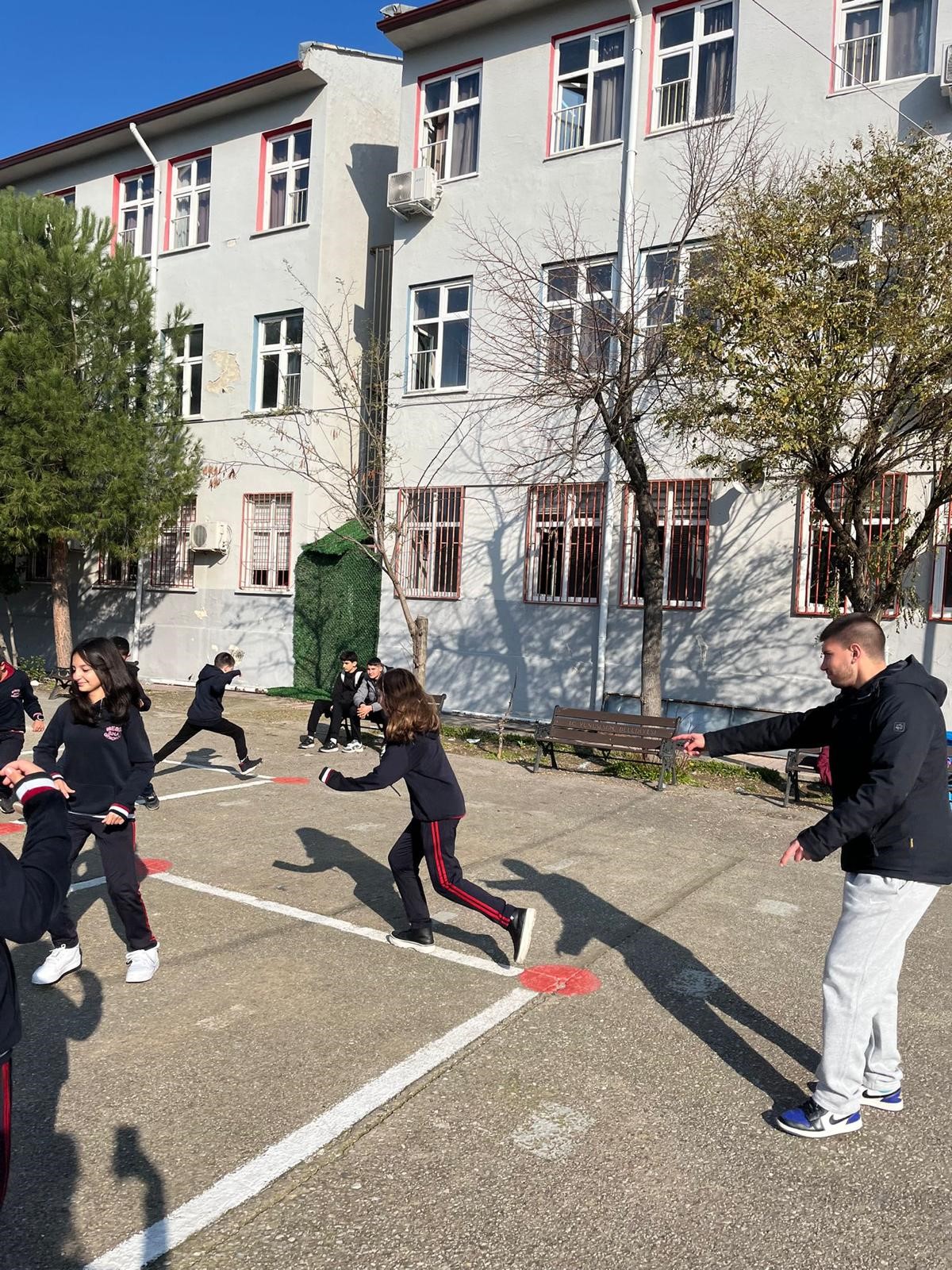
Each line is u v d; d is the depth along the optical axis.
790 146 12.35
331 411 17.20
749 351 8.86
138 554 17.20
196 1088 3.53
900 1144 3.34
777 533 12.35
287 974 4.68
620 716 10.28
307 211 17.44
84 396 16.00
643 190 13.52
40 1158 3.05
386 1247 2.68
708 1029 4.22
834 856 7.52
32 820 2.38
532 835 7.77
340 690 11.92
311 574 16.89
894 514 11.37
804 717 3.71
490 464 14.84
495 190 14.96
